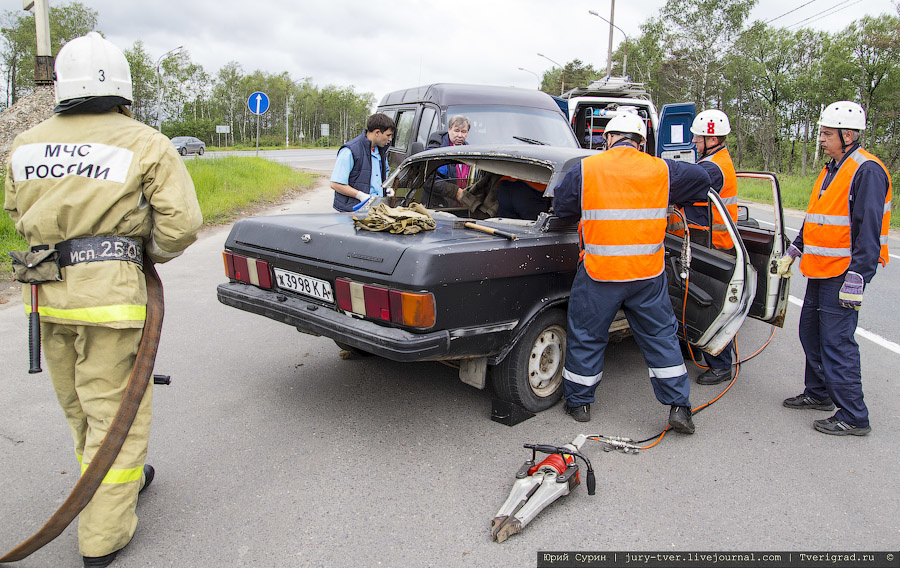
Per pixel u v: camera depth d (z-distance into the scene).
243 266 3.97
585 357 3.65
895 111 34.72
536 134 7.87
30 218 2.33
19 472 3.10
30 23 64.12
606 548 2.60
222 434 3.54
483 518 2.80
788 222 14.16
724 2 41.31
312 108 107.75
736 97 44.91
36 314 2.35
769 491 3.07
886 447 3.57
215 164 20.05
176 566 2.46
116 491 2.43
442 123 7.62
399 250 3.11
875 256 3.49
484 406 4.00
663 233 3.44
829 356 3.71
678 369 3.55
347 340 3.25
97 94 2.34
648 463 3.33
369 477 3.12
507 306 3.42
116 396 2.47
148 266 2.66
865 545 2.65
